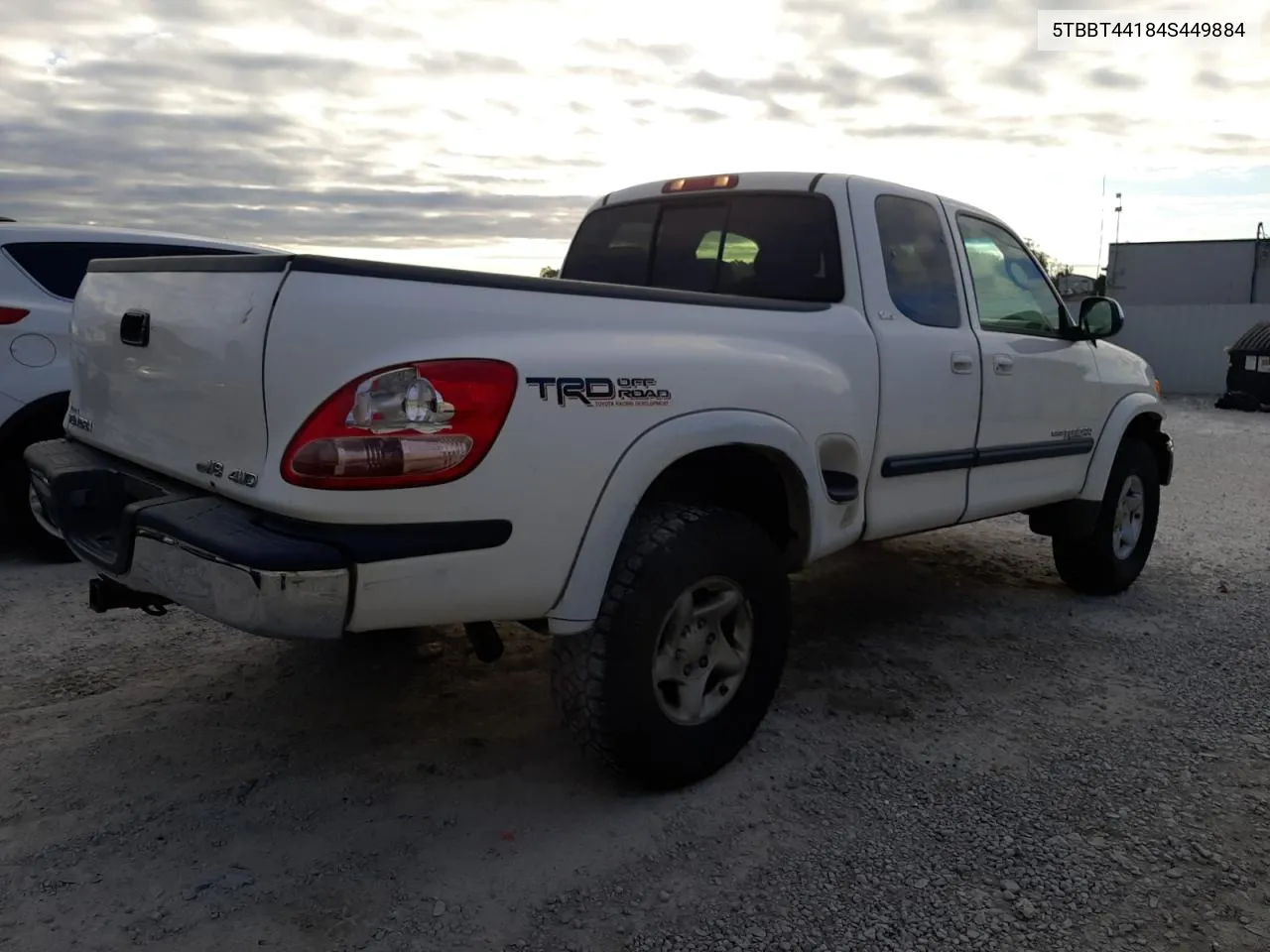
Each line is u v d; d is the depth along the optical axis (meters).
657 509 3.24
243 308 2.63
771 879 2.86
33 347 5.60
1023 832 3.13
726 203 4.43
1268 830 3.18
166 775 3.34
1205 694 4.27
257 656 4.39
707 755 3.32
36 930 2.55
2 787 3.22
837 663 4.55
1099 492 5.41
